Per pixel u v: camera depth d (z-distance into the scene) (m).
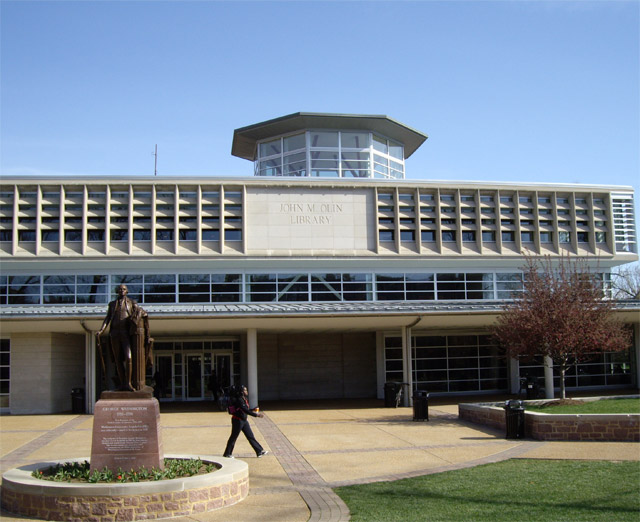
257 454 14.70
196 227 31.36
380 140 37.97
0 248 30.38
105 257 30.52
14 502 9.95
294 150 36.53
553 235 34.72
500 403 21.77
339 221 32.47
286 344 33.16
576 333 21.19
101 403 10.63
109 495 9.42
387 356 32.16
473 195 34.00
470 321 27.08
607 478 11.62
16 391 26.53
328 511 9.73
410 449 15.58
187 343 32.19
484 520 9.02
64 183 30.69
